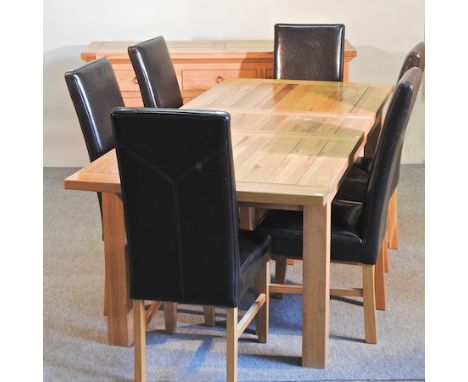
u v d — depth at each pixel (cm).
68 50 557
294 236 322
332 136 346
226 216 273
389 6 548
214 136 260
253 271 302
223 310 368
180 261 283
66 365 321
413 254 423
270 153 323
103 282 396
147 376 312
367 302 330
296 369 316
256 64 502
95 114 344
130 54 416
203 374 314
